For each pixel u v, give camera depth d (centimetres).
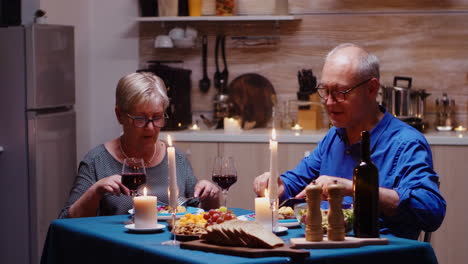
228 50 505
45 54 405
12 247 406
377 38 488
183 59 512
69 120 433
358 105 243
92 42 508
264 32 500
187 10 495
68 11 471
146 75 281
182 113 484
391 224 231
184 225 215
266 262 177
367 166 202
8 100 400
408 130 245
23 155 399
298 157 441
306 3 493
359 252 190
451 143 427
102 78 509
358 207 203
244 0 487
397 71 487
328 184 216
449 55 482
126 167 240
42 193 404
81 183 281
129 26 510
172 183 213
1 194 405
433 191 221
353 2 488
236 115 494
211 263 175
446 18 481
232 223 198
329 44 493
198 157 454
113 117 509
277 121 496
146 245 203
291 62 498
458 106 483
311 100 478
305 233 205
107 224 242
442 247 430
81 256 232
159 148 296
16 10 429
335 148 265
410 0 483
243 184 449
